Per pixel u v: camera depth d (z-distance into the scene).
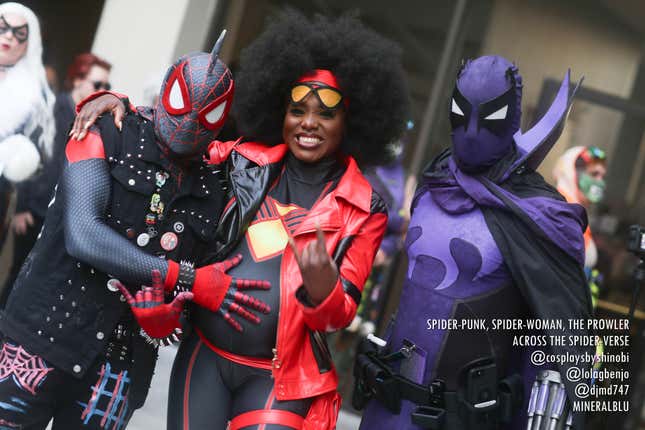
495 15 7.05
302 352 2.84
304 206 2.97
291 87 3.05
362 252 2.94
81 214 2.63
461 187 2.94
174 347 6.46
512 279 2.90
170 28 6.85
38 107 5.26
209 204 2.90
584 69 6.93
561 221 2.85
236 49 7.13
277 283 2.85
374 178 6.14
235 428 2.83
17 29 5.22
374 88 3.10
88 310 2.71
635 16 6.80
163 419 4.80
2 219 5.24
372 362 3.01
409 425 2.92
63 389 2.75
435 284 2.94
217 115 2.78
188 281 2.69
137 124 2.79
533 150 2.98
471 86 2.90
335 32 3.12
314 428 2.83
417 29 7.17
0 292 5.26
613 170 6.79
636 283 3.41
